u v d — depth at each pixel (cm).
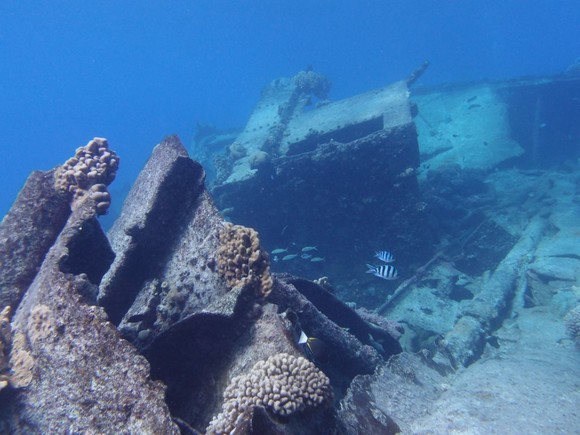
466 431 430
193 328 418
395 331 774
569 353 645
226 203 1261
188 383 429
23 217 580
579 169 1738
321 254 1295
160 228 571
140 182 723
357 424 442
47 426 331
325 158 1170
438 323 936
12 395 359
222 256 492
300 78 2039
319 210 1246
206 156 2553
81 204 527
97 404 326
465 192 1659
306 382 364
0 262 551
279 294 514
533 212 1322
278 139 1462
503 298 891
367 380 525
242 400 349
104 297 570
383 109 1338
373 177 1171
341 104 1616
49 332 381
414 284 1104
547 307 841
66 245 465
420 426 464
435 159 2041
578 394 476
